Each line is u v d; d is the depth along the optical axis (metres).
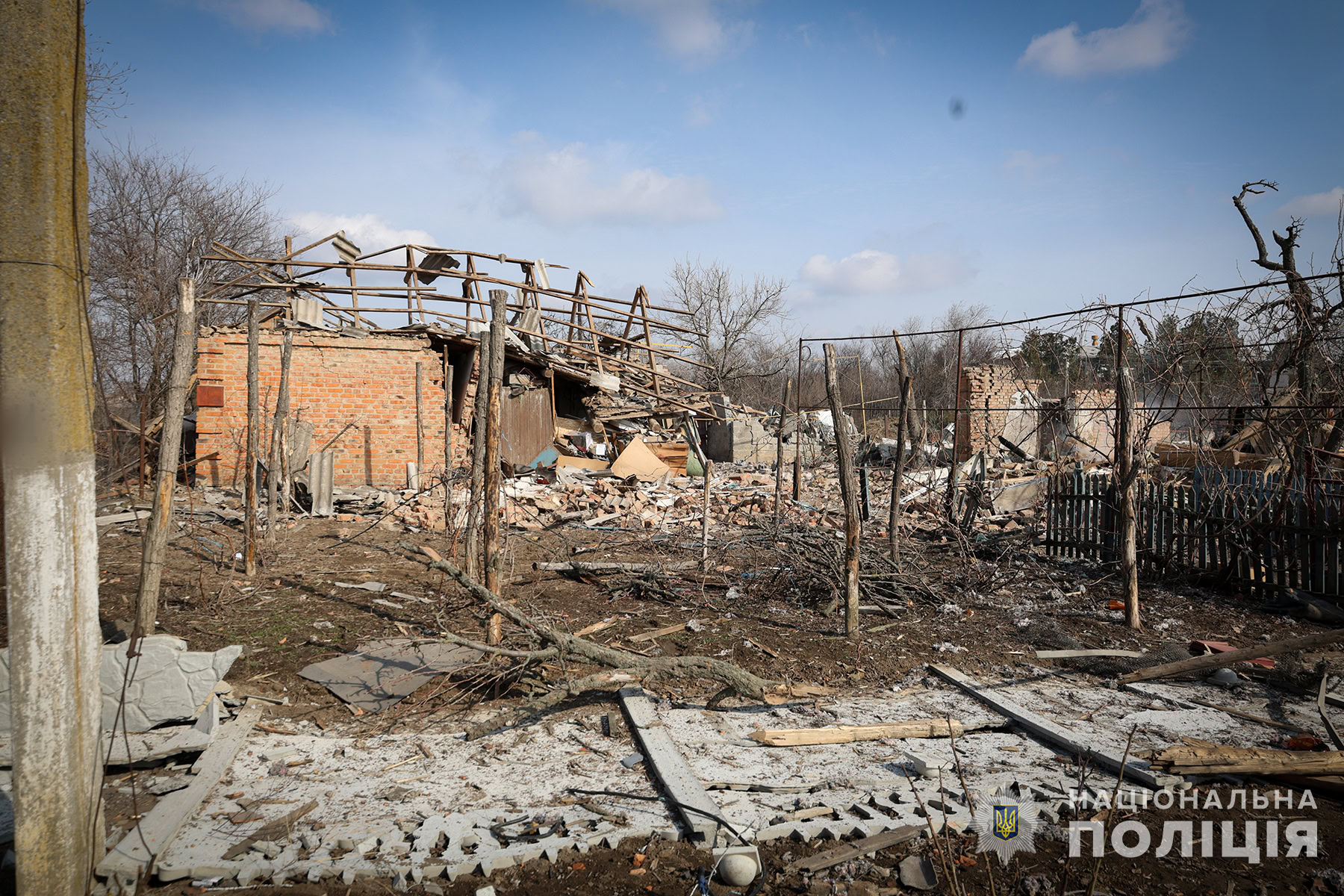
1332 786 4.07
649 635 6.73
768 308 36.81
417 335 16.05
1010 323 9.55
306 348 15.40
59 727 2.59
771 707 5.32
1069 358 10.16
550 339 17.03
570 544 10.92
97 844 3.16
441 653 6.02
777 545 8.62
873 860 3.47
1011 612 7.74
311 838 3.54
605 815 3.80
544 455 18.23
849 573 6.68
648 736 4.68
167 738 4.38
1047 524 10.79
